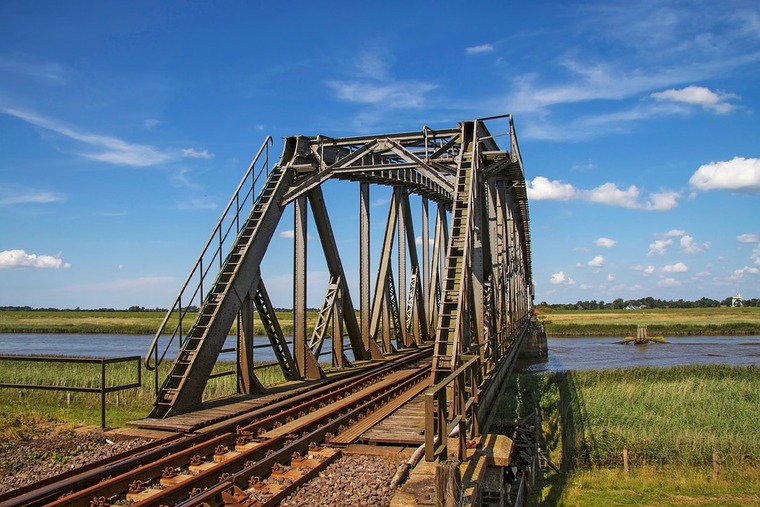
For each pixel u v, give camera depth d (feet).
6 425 29.86
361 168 44.91
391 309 69.46
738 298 629.10
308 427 29.91
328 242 52.90
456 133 42.57
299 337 47.19
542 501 38.75
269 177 45.29
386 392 38.58
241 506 18.61
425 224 83.41
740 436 49.16
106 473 21.44
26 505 18.24
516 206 73.15
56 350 137.18
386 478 21.67
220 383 52.75
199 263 36.60
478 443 25.25
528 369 108.88
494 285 41.91
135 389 45.91
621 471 44.06
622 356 136.05
